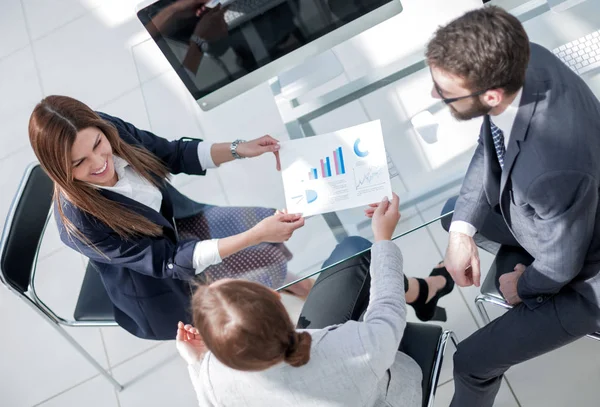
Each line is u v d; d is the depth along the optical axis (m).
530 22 1.49
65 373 2.22
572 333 1.30
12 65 2.91
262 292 0.92
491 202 1.35
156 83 1.78
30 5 3.02
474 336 1.44
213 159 1.56
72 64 2.83
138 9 1.30
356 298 1.46
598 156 1.06
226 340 0.88
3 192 2.64
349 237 1.42
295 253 1.46
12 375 2.25
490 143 1.22
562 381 1.81
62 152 1.26
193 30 1.36
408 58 1.56
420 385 1.33
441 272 2.02
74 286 2.39
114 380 2.12
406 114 1.49
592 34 1.41
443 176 1.42
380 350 1.01
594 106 1.10
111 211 1.40
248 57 1.47
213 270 1.51
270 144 1.50
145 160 1.52
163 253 1.47
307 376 0.99
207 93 1.54
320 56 1.62
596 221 1.16
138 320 1.63
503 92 1.02
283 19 1.41
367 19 1.48
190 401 2.08
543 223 1.14
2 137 2.76
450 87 1.05
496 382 1.50
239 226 1.55
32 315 2.34
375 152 1.40
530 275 1.29
